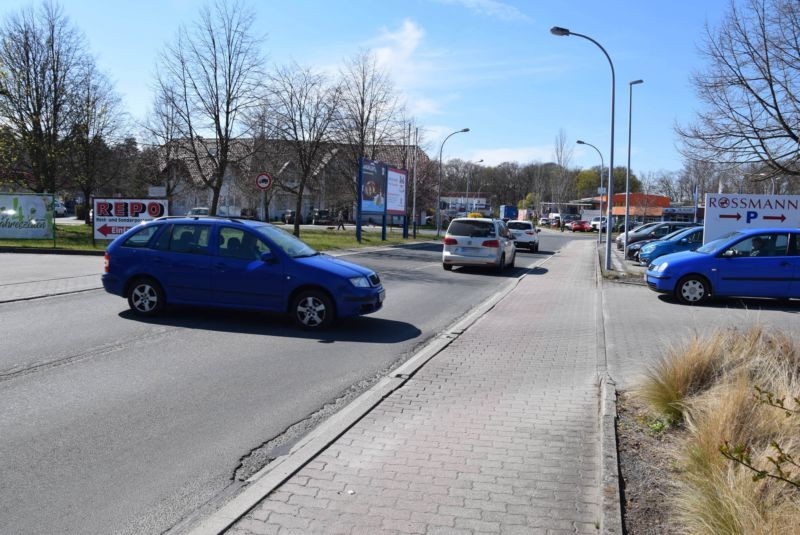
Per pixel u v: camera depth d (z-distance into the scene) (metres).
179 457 4.34
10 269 14.73
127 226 20.88
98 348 7.40
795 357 5.75
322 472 4.05
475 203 98.31
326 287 8.80
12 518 3.43
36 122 30.98
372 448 4.51
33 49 31.42
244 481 4.00
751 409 4.13
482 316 10.83
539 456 4.39
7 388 5.76
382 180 33.88
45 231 22.88
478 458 4.34
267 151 29.77
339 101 30.34
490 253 18.97
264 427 5.00
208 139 26.48
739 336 6.15
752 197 16.48
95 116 34.81
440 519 3.45
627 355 7.64
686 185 80.69
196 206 60.97
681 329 9.41
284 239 9.58
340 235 38.44
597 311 11.30
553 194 88.50
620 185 116.94
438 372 6.83
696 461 3.89
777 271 11.97
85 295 11.26
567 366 7.13
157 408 5.35
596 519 3.47
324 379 6.47
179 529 3.38
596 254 30.48
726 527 3.00
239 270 8.99
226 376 6.44
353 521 3.40
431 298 13.21
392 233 47.97
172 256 9.27
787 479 3.06
